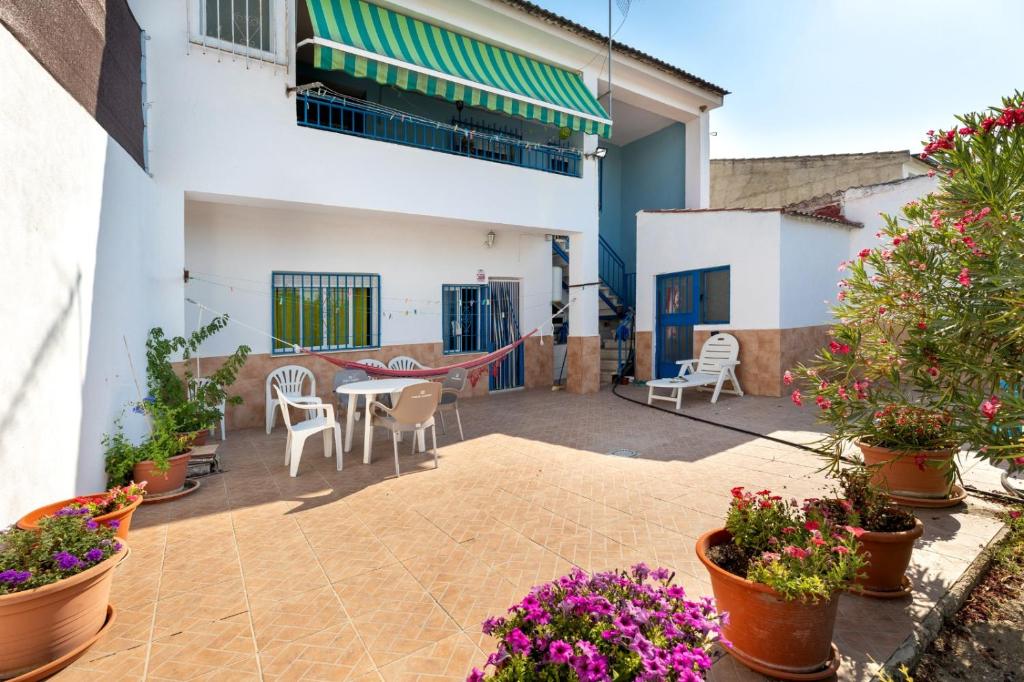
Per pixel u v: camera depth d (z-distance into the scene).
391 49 7.87
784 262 9.61
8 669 2.51
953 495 4.48
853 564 2.40
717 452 6.35
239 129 7.02
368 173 8.02
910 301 3.65
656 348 11.88
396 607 3.12
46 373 3.61
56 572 2.65
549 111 9.51
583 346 11.02
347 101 8.06
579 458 6.27
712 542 2.96
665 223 11.45
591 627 1.92
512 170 9.67
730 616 2.59
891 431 4.52
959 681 2.63
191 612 3.09
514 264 11.85
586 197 10.86
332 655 2.68
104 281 4.72
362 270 9.67
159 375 5.86
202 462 5.84
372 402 6.32
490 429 7.98
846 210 11.43
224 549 3.93
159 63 6.52
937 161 3.65
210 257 8.23
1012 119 3.10
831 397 3.70
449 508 4.71
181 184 6.65
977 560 3.57
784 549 2.49
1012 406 2.82
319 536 4.15
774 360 9.55
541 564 3.62
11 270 3.23
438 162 8.73
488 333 11.48
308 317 9.18
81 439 4.17
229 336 8.37
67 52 4.04
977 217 3.18
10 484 3.18
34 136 3.51
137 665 2.63
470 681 1.78
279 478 5.68
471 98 8.60
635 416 8.62
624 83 11.80
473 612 3.06
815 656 2.44
